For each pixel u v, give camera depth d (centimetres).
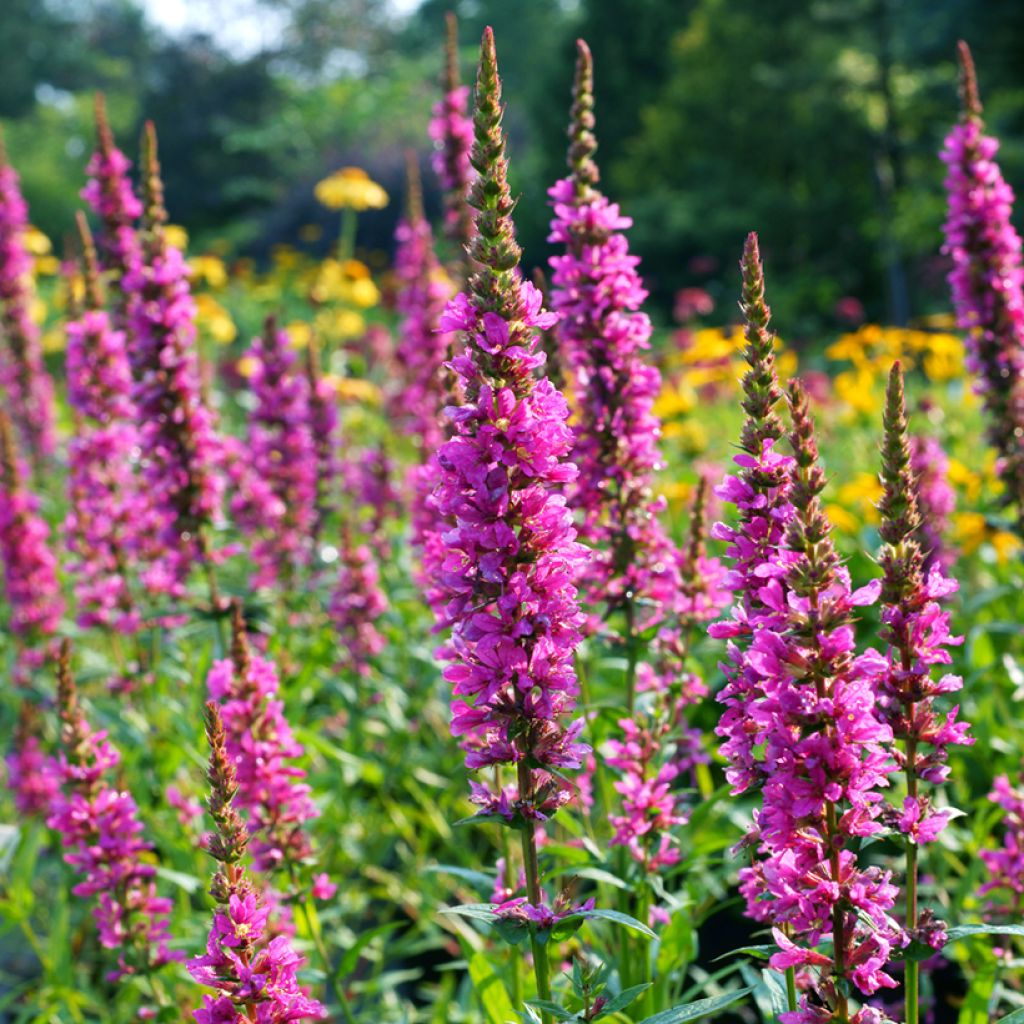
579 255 465
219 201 4712
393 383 1117
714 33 3475
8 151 4594
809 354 2119
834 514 797
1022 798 446
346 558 670
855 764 273
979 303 645
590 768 484
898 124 3272
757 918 340
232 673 459
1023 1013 303
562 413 306
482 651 309
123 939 452
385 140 3775
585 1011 312
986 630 623
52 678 727
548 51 4116
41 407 1038
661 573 472
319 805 609
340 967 455
